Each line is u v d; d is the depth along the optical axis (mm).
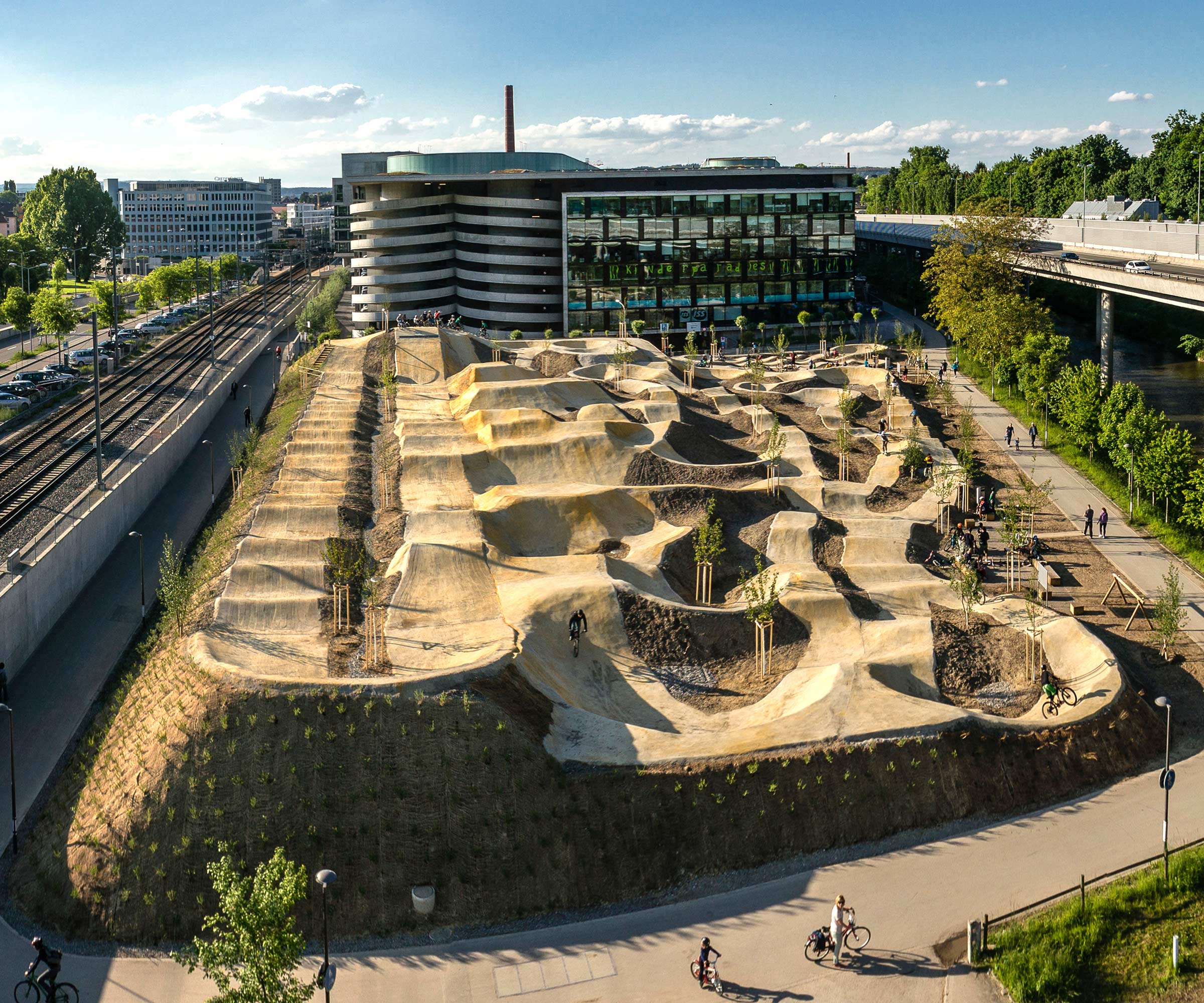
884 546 80188
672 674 62219
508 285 182875
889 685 59062
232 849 46281
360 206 186500
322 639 61469
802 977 41000
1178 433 89750
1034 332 138000
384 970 42312
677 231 178750
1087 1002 39594
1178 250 142000
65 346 167625
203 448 115250
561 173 179125
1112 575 79000
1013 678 61812
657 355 144500
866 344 171625
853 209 185000
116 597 77188
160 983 41719
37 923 45375
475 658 56125
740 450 103938
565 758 50812
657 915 45438
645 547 77125
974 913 44406
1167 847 47938
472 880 46156
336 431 101750
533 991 40719
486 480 89938
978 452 111812
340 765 48875
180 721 50875
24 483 89625
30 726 60031
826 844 49094
